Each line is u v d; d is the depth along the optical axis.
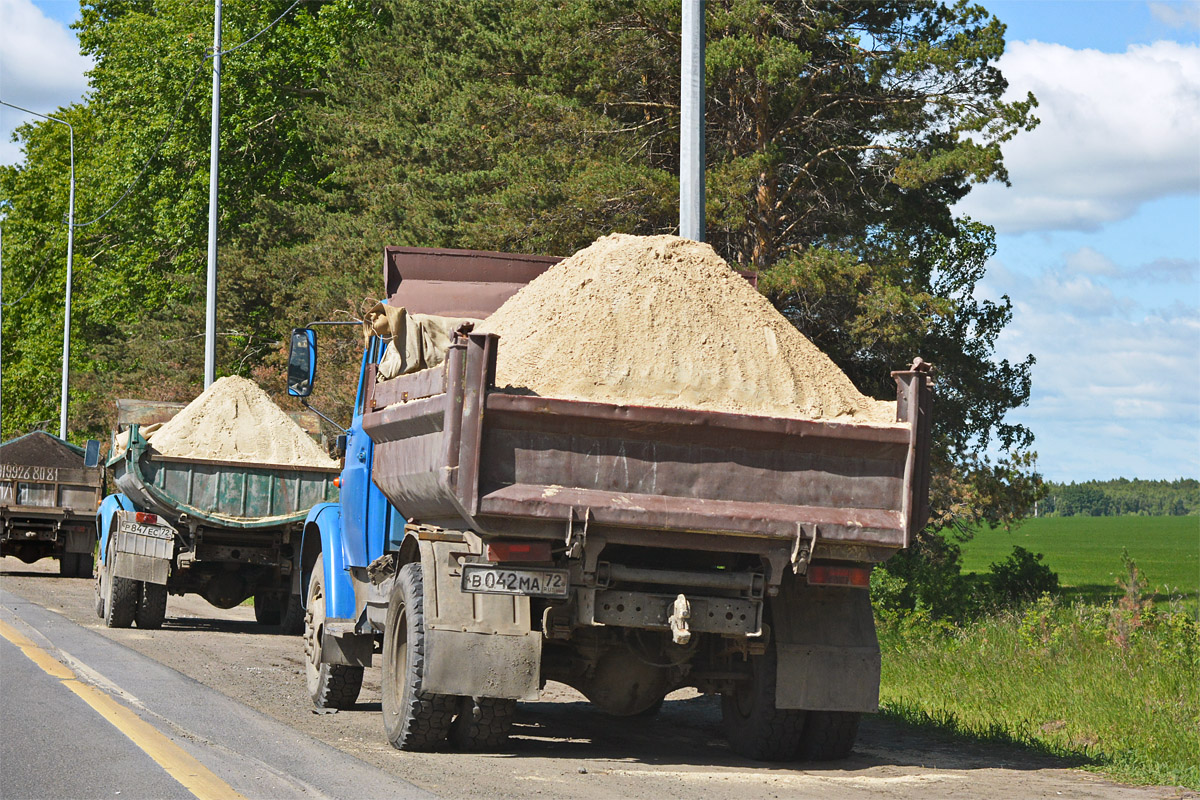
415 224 78.62
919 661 41.06
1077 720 31.05
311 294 101.12
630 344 23.47
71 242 138.12
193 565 49.41
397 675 24.84
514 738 26.92
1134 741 28.08
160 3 143.75
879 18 69.31
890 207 69.44
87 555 80.75
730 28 65.62
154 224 146.12
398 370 26.89
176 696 30.27
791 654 23.69
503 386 21.88
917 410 22.72
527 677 22.61
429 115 92.06
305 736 25.45
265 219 118.75
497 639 22.64
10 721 26.23
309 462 50.66
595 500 21.62
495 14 96.69
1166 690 34.62
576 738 27.56
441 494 22.38
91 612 54.78
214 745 23.94
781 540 22.48
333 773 21.55
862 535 22.47
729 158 68.12
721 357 23.77
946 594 58.50
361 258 90.50
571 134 69.88
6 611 50.75
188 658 39.47
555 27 73.31
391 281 31.47
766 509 22.25
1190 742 27.36
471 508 21.14
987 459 72.06
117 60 149.25
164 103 136.62
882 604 54.72
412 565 24.20
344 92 114.88
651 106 72.25
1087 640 43.91
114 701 28.88
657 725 30.44
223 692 32.12
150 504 48.75
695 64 38.91
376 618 27.45
